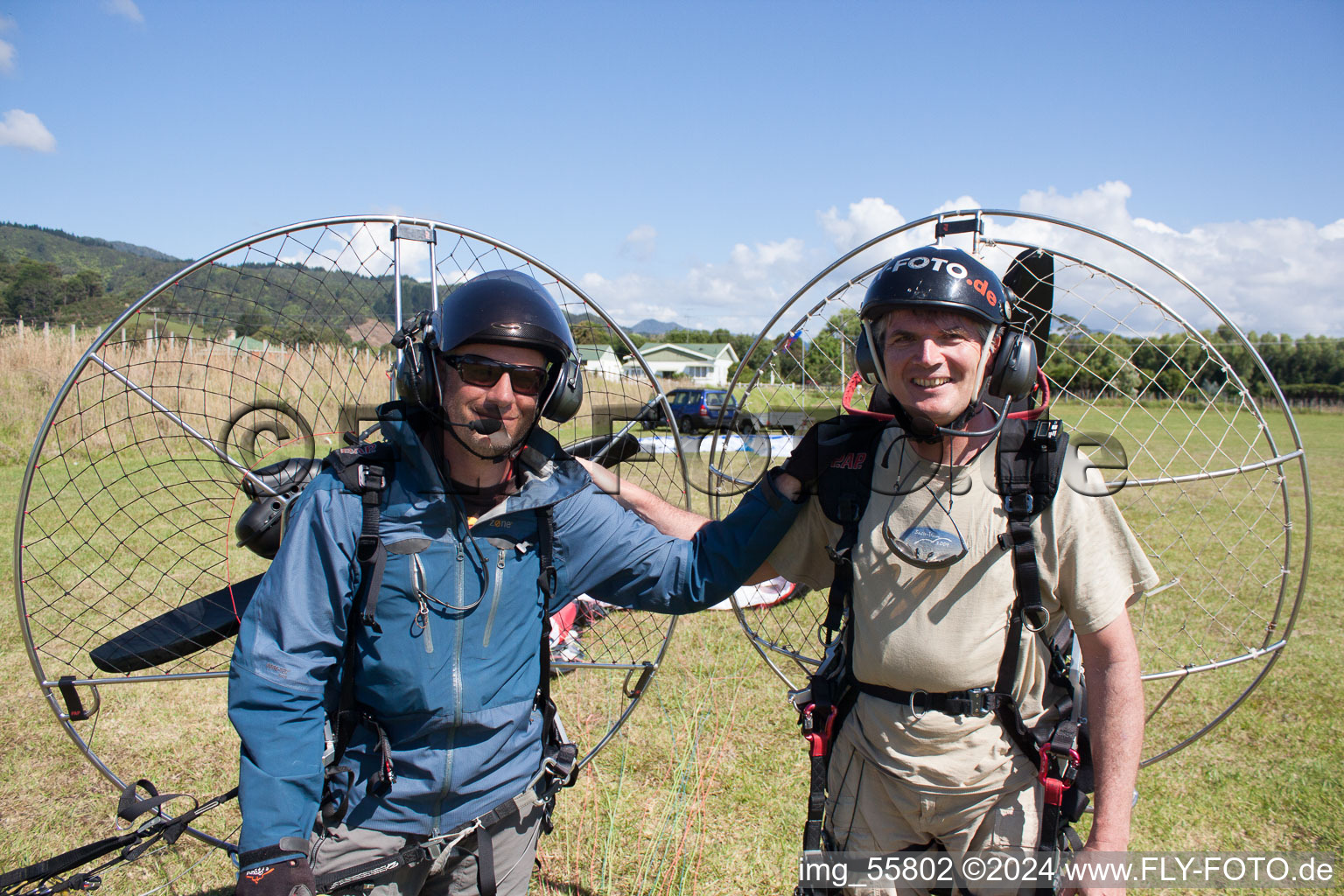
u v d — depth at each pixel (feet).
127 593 16.79
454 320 4.47
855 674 5.40
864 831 5.50
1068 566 4.84
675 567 5.41
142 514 21.63
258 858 4.14
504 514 4.89
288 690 4.41
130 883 8.52
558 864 8.89
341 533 4.56
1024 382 4.69
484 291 4.57
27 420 32.01
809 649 14.62
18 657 14.12
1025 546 4.68
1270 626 7.72
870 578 5.12
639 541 5.43
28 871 6.04
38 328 35.86
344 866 4.91
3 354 34.01
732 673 14.08
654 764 11.12
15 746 11.37
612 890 8.47
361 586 4.61
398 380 4.94
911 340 4.60
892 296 4.50
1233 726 12.56
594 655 14.20
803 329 7.90
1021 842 5.07
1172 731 12.45
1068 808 5.26
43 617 15.64
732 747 11.65
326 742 4.82
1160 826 9.96
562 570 5.29
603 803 10.14
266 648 4.44
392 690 4.69
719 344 209.77
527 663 5.17
